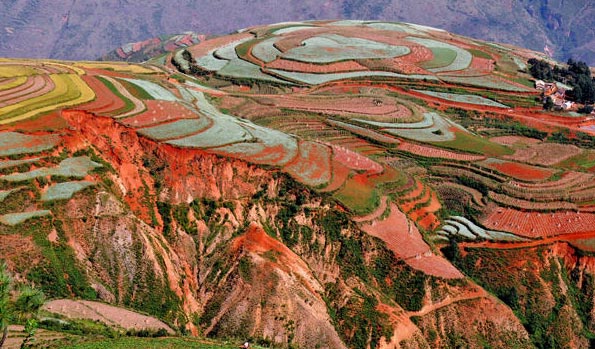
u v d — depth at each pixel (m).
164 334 85.38
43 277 84.25
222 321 91.50
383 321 92.19
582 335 105.69
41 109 108.94
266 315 90.50
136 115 117.44
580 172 145.25
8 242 83.38
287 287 92.56
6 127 99.81
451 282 101.00
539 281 110.44
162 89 146.75
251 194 105.88
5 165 91.19
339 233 103.44
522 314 106.44
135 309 88.75
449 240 117.44
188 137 112.50
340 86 193.88
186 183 104.25
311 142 128.38
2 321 56.53
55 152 97.62
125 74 158.38
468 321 97.75
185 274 96.31
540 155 160.12
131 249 91.81
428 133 159.62
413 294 98.62
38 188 90.94
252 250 96.69
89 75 142.88
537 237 117.75
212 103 157.75
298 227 103.12
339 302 95.62
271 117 157.00
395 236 106.19
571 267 114.25
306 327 90.19
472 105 191.38
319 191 107.50
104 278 89.44
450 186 136.25
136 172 104.12
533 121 184.25
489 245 116.94
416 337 92.19
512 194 131.38
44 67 147.00
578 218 123.19
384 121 163.50
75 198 91.69
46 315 80.62
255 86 190.62
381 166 128.25
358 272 100.25
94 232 91.19
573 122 189.50
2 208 86.25
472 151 150.88
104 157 103.88
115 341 78.62
